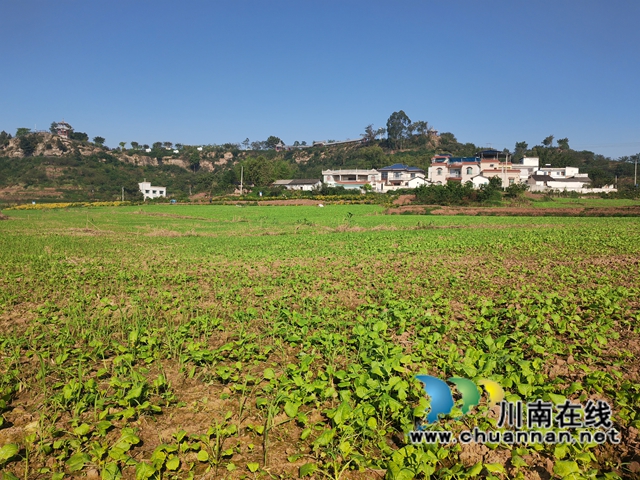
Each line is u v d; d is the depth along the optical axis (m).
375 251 21.62
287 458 4.62
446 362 6.41
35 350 7.41
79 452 4.51
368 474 4.39
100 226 40.31
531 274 14.56
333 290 12.45
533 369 6.34
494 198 59.03
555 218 43.94
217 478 4.30
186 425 5.24
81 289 12.76
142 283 13.89
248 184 109.06
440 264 17.16
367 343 7.34
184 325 8.62
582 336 7.64
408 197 65.75
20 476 4.29
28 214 60.97
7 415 5.41
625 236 25.80
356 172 102.12
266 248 23.77
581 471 4.19
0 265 17.14
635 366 6.60
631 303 10.37
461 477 4.10
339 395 5.75
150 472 4.15
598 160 133.75
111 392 6.03
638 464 4.33
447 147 151.38
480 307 10.12
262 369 6.84
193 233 33.06
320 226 37.00
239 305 10.89
